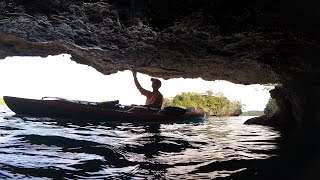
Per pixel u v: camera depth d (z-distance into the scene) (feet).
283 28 11.16
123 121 23.72
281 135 18.30
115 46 17.03
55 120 21.36
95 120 22.79
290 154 11.75
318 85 18.06
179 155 11.20
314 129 20.29
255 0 9.43
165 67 23.24
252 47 14.62
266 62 17.51
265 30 11.66
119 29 13.30
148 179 7.88
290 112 25.22
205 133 19.10
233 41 13.88
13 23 13.52
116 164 9.35
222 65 20.45
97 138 14.44
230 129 22.15
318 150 12.50
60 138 13.71
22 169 8.21
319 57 14.05
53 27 13.98
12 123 18.49
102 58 22.48
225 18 10.73
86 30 14.14
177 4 9.98
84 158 9.95
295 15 9.99
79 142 12.98
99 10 11.19
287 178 8.16
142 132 17.92
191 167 9.28
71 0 10.50
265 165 9.66
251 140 15.97
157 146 13.06
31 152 10.42
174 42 15.03
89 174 8.13
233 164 9.79
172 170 8.86
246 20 10.80
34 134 14.44
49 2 10.75
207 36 13.21
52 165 8.80
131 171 8.61
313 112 20.16
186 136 17.04
